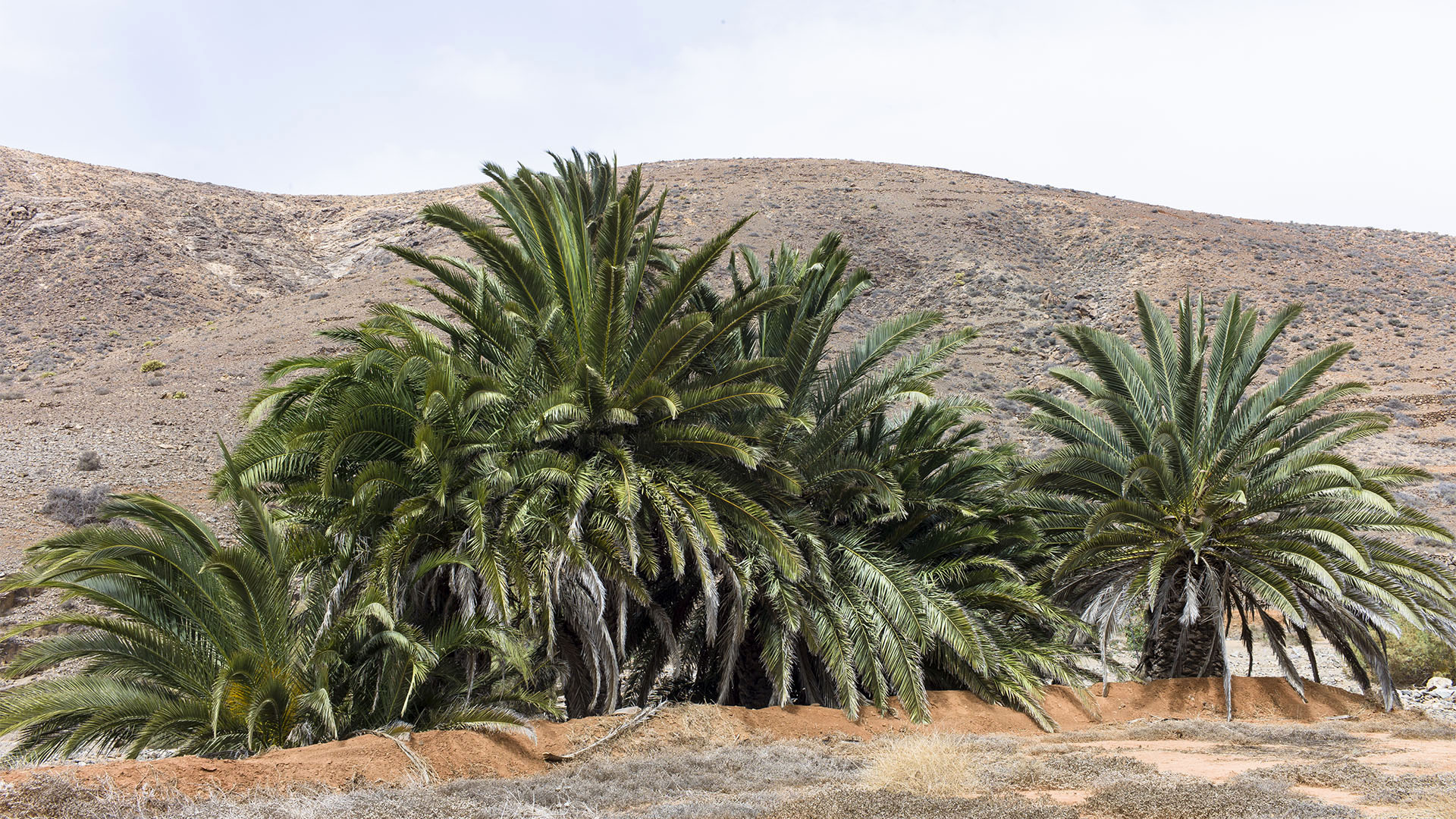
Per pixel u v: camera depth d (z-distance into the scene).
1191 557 16.88
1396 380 53.50
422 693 12.52
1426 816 6.92
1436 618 15.69
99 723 10.82
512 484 13.35
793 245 80.06
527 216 15.01
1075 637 18.72
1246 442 16.70
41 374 56.28
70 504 30.67
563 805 8.34
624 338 14.43
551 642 12.48
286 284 86.25
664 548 15.09
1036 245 82.81
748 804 8.02
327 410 13.23
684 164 114.06
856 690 14.21
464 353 15.28
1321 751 11.46
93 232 81.06
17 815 7.20
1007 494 18.00
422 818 7.61
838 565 15.39
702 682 16.44
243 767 9.15
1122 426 17.53
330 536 13.09
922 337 61.44
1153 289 69.31
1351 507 16.62
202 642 11.97
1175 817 7.12
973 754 11.14
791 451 15.80
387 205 107.25
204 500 33.78
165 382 50.94
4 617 22.62
